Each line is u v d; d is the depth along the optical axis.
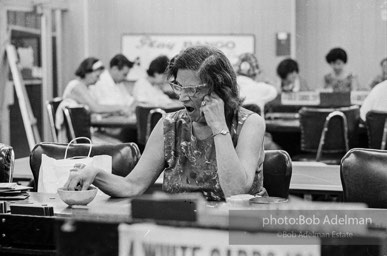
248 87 6.27
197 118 2.26
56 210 1.88
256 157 2.29
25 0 8.34
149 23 10.08
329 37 9.93
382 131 5.14
